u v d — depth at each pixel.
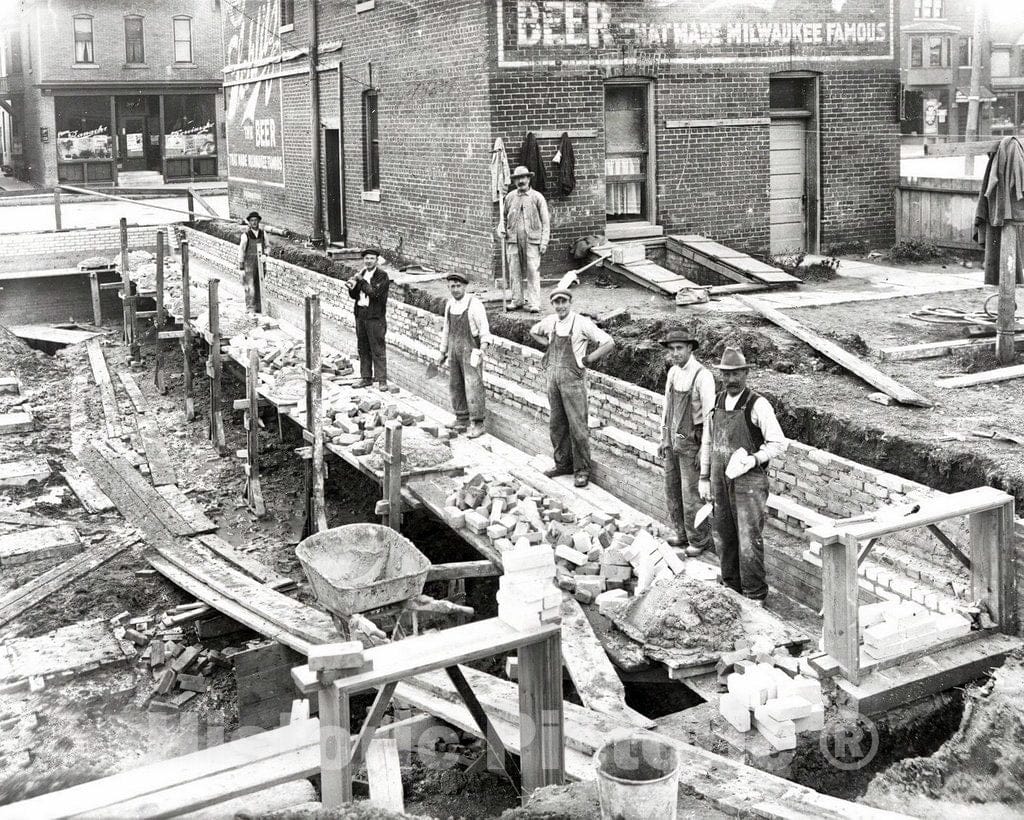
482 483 11.05
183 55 38.25
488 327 13.86
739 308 14.03
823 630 7.34
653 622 8.21
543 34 16.56
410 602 8.95
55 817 5.60
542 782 6.15
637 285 16.23
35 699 9.23
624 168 17.69
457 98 17.55
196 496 14.81
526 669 6.11
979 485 8.38
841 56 18.23
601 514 10.32
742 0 17.48
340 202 23.66
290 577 12.08
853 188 18.75
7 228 28.98
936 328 12.61
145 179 39.25
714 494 8.97
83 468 15.50
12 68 40.88
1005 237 11.23
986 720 6.98
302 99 24.92
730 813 5.83
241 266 21.62
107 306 28.41
